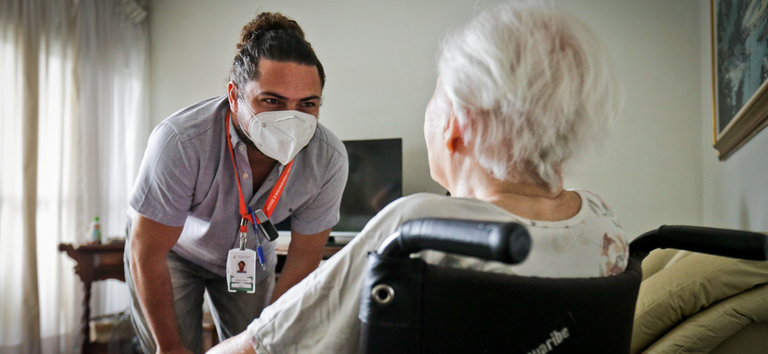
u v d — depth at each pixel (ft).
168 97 14.74
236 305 5.24
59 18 12.23
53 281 11.77
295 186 4.64
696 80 10.69
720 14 7.85
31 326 11.02
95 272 10.27
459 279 1.44
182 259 5.01
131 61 14.32
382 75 13.08
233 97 4.15
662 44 10.96
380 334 1.45
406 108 12.82
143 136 14.40
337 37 13.51
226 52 14.38
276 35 3.97
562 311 1.53
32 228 11.18
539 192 1.83
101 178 12.96
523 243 1.09
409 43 12.96
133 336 11.13
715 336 3.97
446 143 1.94
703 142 10.43
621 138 11.03
